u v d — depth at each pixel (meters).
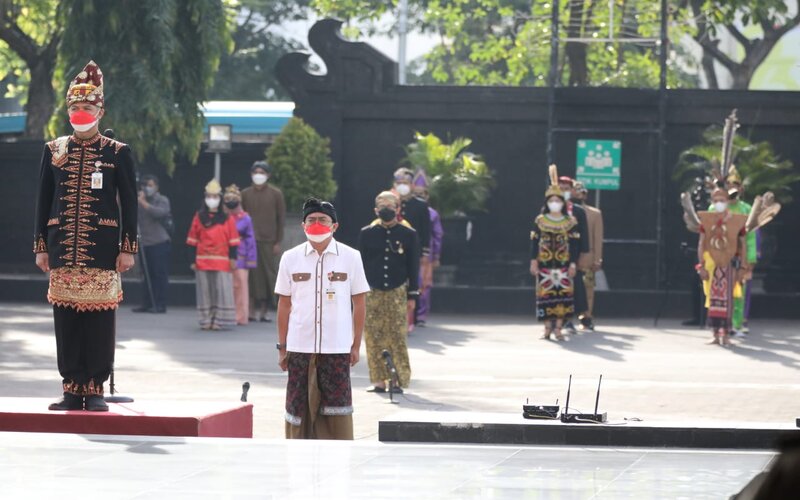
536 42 67.69
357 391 25.00
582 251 36.09
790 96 48.31
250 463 14.73
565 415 16.89
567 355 32.03
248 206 40.94
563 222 35.69
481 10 78.75
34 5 59.41
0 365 27.81
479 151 49.28
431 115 49.00
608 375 27.92
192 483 13.50
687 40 81.62
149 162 51.22
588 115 48.75
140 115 49.00
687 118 48.50
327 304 17.69
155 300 42.50
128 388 24.59
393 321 25.06
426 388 25.48
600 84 68.00
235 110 59.81
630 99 48.47
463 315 44.94
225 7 55.06
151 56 49.53
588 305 39.50
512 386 25.91
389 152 49.16
